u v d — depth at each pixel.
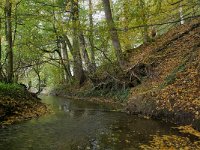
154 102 13.23
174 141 8.65
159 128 10.62
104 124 11.94
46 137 9.62
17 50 27.41
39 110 16.31
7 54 19.88
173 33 23.41
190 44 18.66
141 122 12.05
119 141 8.93
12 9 22.59
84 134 10.05
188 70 13.78
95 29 16.56
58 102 24.72
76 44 30.36
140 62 21.23
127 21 15.10
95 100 24.14
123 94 20.78
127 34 24.64
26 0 22.59
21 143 8.84
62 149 8.15
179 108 11.40
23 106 15.45
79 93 30.16
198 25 20.47
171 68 17.31
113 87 23.34
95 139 9.27
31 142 8.96
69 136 9.76
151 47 24.11
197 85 11.89
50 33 29.17
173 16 12.77
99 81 25.95
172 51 20.16
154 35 27.05
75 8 18.70
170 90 12.93
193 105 10.73
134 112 14.49
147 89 16.62
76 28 17.00
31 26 26.28
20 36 27.05
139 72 20.75
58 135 9.94
